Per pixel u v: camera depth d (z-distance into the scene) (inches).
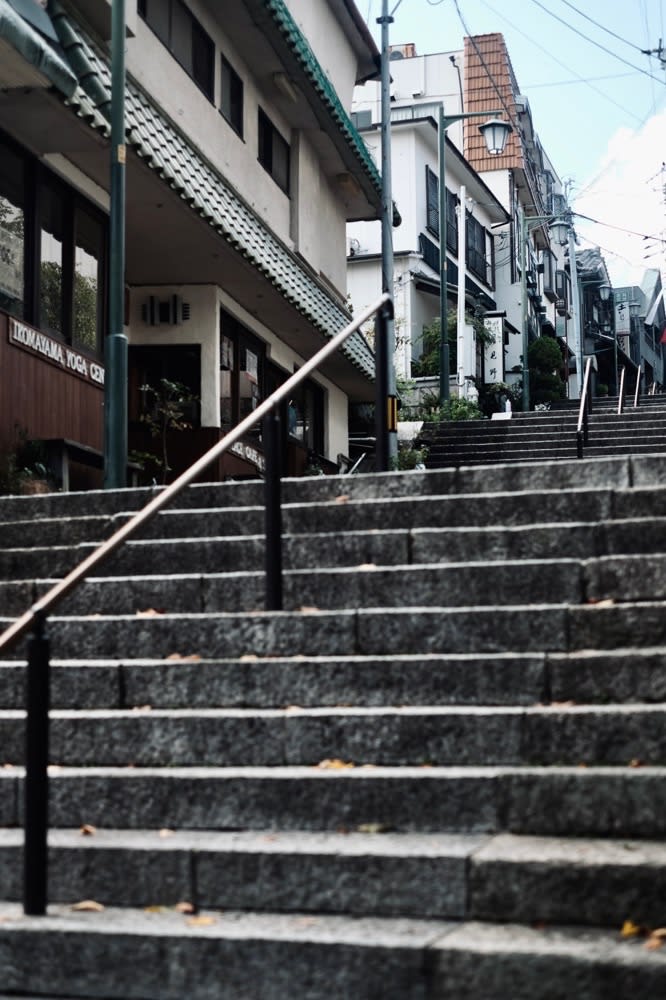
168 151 532.1
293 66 708.0
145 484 652.7
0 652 159.9
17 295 472.1
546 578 225.8
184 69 608.7
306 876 162.7
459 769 178.2
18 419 454.3
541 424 730.2
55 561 276.2
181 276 655.1
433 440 727.1
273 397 222.7
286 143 789.2
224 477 668.7
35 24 426.6
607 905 153.5
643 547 238.5
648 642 206.2
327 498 294.4
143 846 168.2
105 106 459.8
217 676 208.1
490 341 1385.3
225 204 607.5
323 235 861.8
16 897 171.8
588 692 194.7
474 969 143.6
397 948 145.9
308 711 193.9
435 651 213.2
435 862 159.2
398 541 251.1
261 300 703.1
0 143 461.4
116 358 388.5
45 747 163.0
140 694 210.5
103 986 153.9
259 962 149.8
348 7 868.6
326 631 217.8
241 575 245.1
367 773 176.7
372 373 909.8
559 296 2146.9
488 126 979.9
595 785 168.9
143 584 249.6
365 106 1546.5
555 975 141.0
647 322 3110.2
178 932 152.9
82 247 533.0
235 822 178.9
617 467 281.0
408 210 1327.5
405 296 1302.9
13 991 156.2
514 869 156.6
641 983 138.1
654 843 163.8
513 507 262.1
